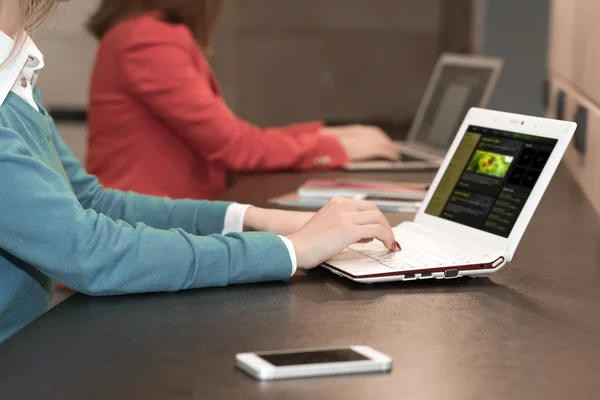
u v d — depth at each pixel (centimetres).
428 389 91
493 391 91
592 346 105
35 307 147
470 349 104
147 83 253
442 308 121
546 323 114
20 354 102
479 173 150
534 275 140
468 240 145
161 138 262
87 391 91
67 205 123
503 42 393
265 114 519
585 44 223
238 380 93
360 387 91
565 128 138
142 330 111
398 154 295
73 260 123
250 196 218
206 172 271
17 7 132
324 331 111
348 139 282
